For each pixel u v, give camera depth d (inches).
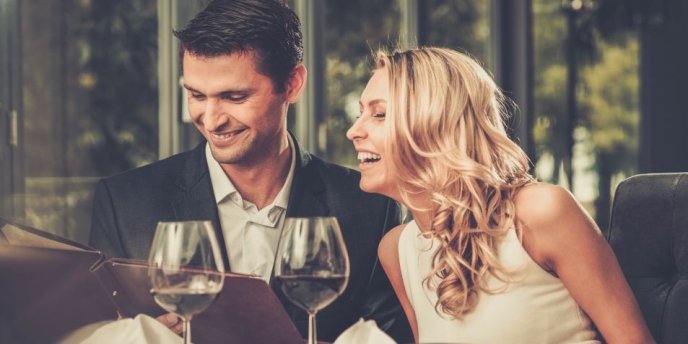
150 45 160.7
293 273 58.6
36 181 146.6
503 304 74.7
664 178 83.7
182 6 162.4
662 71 260.8
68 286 61.6
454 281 74.6
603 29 249.6
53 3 148.6
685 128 263.1
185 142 163.6
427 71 75.2
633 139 255.9
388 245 86.3
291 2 186.9
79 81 152.2
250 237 90.6
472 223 75.4
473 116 75.4
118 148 157.0
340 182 94.7
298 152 93.7
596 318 73.5
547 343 74.9
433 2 214.8
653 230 83.1
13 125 143.6
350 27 195.8
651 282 83.0
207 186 90.5
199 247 56.6
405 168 75.3
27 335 61.1
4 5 143.0
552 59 242.1
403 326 92.6
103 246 91.7
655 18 255.3
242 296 61.5
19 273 60.1
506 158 76.2
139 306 66.1
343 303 91.6
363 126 77.0
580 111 246.5
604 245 74.3
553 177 241.0
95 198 94.7
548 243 73.9
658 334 82.0
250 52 84.7
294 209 91.1
